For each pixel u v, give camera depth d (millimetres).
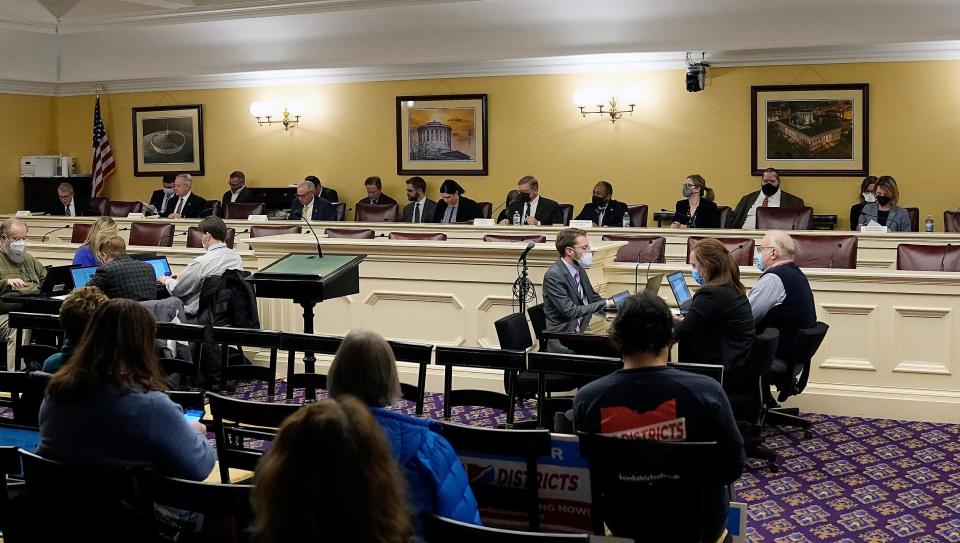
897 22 9742
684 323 4676
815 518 4121
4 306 6461
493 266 6059
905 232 8367
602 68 11242
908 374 5586
